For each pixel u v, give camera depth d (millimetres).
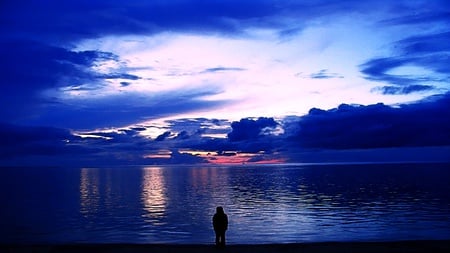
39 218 52500
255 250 21859
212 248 22578
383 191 98438
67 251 22125
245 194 95500
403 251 21047
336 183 139750
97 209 63438
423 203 67312
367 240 33031
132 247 22891
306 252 21281
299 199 79938
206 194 96812
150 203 73938
